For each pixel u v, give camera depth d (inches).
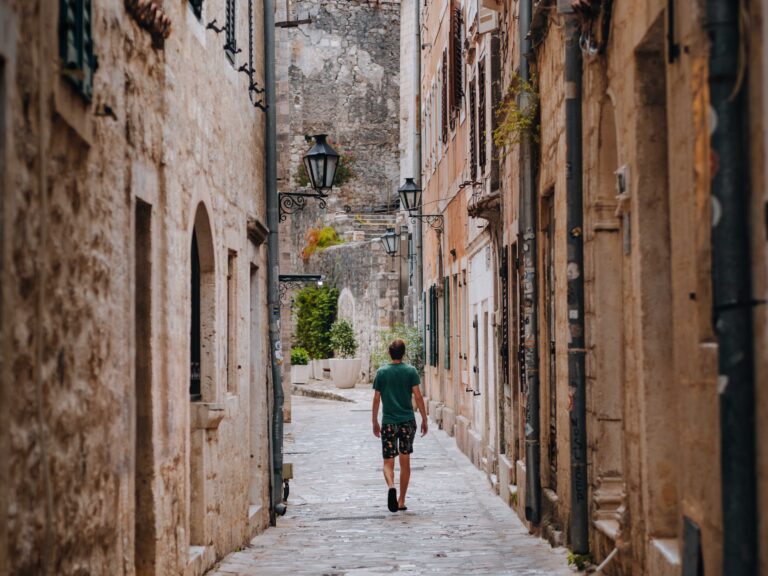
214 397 440.5
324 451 1031.6
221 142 463.2
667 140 322.3
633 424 340.2
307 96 2397.9
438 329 1224.2
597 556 399.9
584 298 416.2
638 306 326.6
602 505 400.2
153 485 329.4
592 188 399.2
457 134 991.6
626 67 335.3
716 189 211.3
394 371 652.1
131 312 303.7
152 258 335.3
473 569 424.5
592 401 409.1
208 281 442.3
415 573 418.9
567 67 413.1
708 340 240.5
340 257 1984.5
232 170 494.0
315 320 2025.1
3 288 181.9
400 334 1510.8
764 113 197.5
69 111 234.7
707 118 225.5
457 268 1017.5
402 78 1784.0
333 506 690.8
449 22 1014.4
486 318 788.0
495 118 709.3
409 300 1617.9
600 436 401.7
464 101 930.7
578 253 415.5
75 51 237.9
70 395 240.2
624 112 340.2
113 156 283.3
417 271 1455.5
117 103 287.6
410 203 1118.4
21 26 195.9
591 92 390.9
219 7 459.8
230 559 461.1
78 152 247.8
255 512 557.0
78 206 247.6
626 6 331.9
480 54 776.3
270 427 617.0
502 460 671.8
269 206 622.8
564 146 441.4
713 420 234.2
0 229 181.0
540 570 414.3
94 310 263.1
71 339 241.0
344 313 1961.1
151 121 329.7
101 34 270.8
